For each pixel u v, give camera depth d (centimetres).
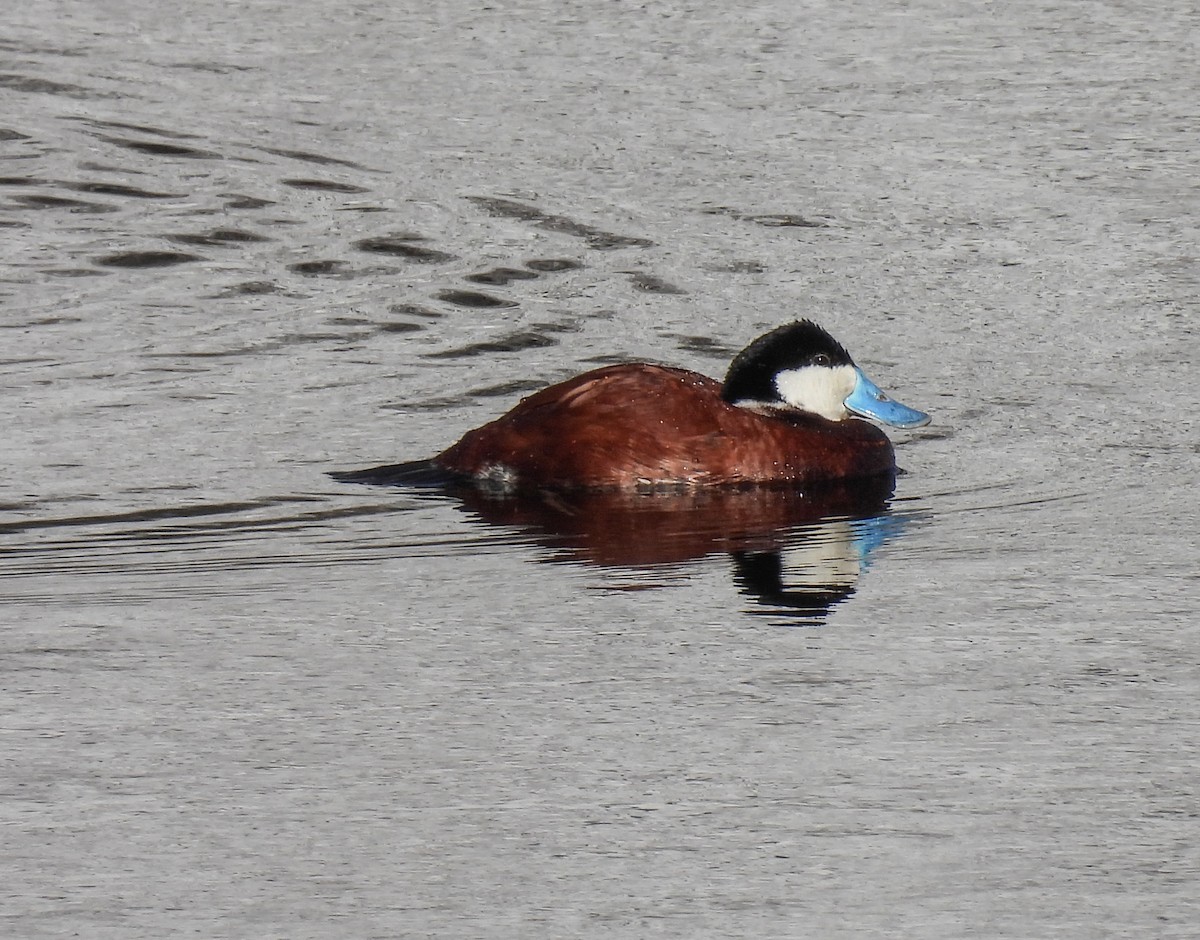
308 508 1212
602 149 2069
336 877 709
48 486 1254
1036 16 2556
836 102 2205
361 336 1612
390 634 969
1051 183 1952
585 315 1655
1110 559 1093
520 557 1111
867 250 1784
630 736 830
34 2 2628
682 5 2577
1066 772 792
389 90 2275
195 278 1781
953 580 1058
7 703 870
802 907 687
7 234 1908
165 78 2342
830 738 827
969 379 1477
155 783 783
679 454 1251
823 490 1258
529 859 721
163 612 1008
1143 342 1547
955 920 679
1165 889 698
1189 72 2322
